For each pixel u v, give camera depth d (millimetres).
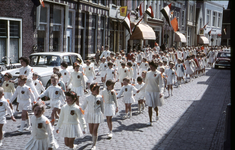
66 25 21531
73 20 22734
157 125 8469
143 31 32375
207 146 6617
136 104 11469
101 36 27406
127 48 32969
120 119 9125
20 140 6855
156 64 8328
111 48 29578
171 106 11156
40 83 9383
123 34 32031
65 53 12789
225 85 17188
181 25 51219
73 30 22859
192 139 7125
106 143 6809
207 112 10172
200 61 21031
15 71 11023
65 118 5688
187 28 54750
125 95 9180
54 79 7852
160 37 42312
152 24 38844
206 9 64312
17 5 16625
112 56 16141
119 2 30062
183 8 51938
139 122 8805
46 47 19734
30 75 9203
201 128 8117
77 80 9742
